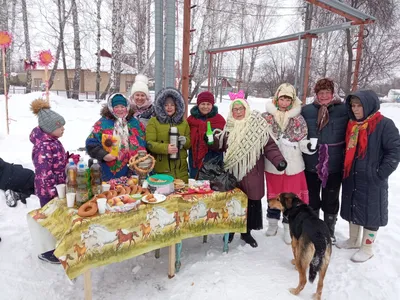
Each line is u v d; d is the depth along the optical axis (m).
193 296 2.41
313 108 3.13
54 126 2.66
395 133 2.71
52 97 12.66
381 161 2.79
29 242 3.15
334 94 3.05
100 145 2.94
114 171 2.99
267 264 2.89
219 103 15.76
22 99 12.17
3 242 3.12
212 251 3.12
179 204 2.60
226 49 12.20
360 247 3.04
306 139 3.08
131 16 19.41
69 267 2.02
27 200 4.07
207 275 2.67
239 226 3.00
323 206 3.24
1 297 2.36
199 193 2.79
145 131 3.26
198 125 3.43
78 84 17.94
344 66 20.44
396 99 21.89
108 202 2.29
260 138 2.98
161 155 3.19
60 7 18.58
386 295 2.41
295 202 2.64
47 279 2.63
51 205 2.44
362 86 17.89
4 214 3.74
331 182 3.14
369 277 2.65
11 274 2.63
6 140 7.16
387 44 17.39
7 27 18.52
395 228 3.58
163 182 2.68
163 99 3.14
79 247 2.08
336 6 6.51
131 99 3.77
